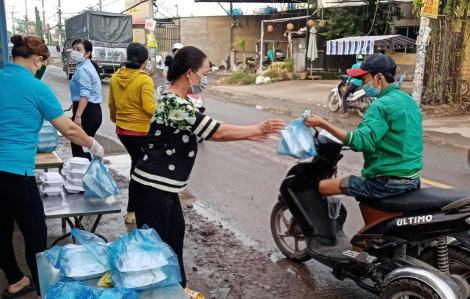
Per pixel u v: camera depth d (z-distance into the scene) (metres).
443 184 6.16
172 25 31.45
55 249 2.41
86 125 5.66
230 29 29.48
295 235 3.99
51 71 31.44
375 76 3.07
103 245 2.35
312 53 21.39
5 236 3.18
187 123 2.70
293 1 25.44
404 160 2.96
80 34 22.77
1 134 2.85
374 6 19.81
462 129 10.26
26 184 2.92
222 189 6.04
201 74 2.79
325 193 3.36
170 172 2.84
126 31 22.45
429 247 3.04
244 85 21.05
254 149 8.35
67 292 1.93
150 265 2.10
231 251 4.22
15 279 3.31
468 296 2.85
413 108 3.00
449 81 12.69
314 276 3.81
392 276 2.71
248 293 3.51
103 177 3.69
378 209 3.06
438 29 12.34
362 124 2.98
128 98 4.41
